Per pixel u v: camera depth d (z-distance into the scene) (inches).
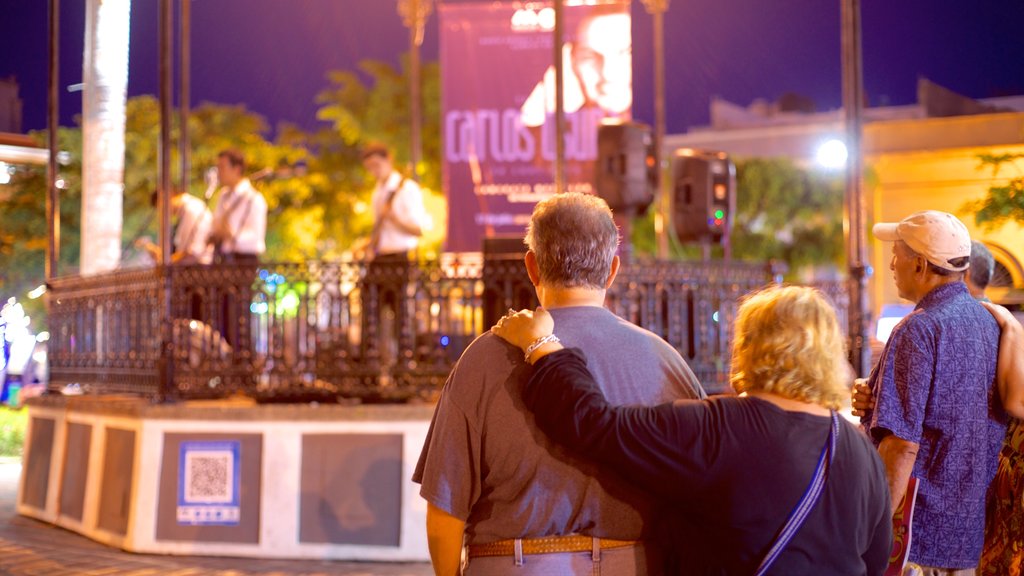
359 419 230.5
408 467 228.1
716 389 250.5
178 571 214.8
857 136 257.9
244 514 232.5
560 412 86.4
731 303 255.9
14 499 333.7
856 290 252.1
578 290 96.0
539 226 96.7
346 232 888.3
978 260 127.2
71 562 223.6
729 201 419.2
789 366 86.7
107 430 256.5
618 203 378.6
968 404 113.9
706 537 85.9
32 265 687.7
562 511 89.9
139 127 781.3
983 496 116.2
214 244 335.3
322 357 245.6
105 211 365.4
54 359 318.3
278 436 232.8
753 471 83.7
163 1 262.2
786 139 863.7
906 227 117.6
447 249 563.8
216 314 249.8
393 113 911.7
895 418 111.6
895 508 110.7
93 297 290.5
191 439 236.1
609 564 90.4
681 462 84.0
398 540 226.7
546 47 557.3
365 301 244.7
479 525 91.9
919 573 111.9
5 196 663.1
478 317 248.2
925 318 113.7
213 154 813.2
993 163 410.0
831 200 845.8
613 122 379.9
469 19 559.5
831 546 84.1
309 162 896.3
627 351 93.2
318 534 229.1
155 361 253.3
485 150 561.0
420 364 242.8
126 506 241.3
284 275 245.9
